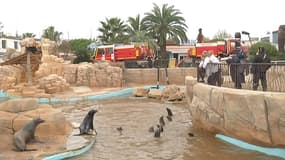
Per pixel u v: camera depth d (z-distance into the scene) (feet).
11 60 105.19
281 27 73.20
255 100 40.16
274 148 39.52
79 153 41.09
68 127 52.16
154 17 162.81
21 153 39.06
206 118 49.55
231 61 56.39
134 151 42.91
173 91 94.43
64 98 92.22
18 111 46.65
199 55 136.87
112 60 144.87
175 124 59.52
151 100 93.15
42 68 112.78
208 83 53.36
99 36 209.26
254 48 110.83
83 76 118.52
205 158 39.50
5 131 43.73
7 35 243.40
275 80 46.24
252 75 47.85
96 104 85.97
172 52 173.99
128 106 82.02
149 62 138.51
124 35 202.18
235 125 43.32
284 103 37.37
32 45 113.80
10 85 102.17
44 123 45.98
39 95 94.79
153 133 52.80
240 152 41.16
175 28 164.04
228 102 44.01
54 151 39.91
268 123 39.01
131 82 129.59
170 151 42.68
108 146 45.19
